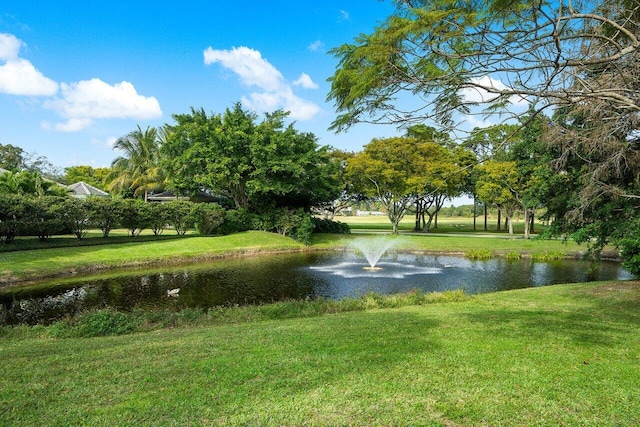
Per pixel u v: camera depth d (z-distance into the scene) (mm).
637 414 3582
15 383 4492
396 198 35469
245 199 34312
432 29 3676
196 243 25484
